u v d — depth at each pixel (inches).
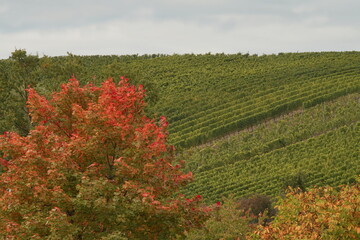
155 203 1405.0
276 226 1405.0
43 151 1536.7
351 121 6304.1
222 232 2091.5
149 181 1519.4
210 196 5132.9
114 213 1387.8
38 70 4343.0
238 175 5649.6
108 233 1430.9
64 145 1466.5
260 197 3543.3
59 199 1362.0
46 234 1371.8
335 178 4739.2
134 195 1418.6
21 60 4141.2
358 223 1257.4
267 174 5354.3
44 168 1469.0
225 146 6545.3
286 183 3981.3
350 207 1249.4
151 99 4982.8
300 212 1445.6
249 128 7052.2
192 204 1542.8
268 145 6205.7
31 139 1539.1
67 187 1450.5
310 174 5049.2
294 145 5920.3
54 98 1699.1
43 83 4104.3
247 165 5757.9
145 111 4318.4
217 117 7347.4
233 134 6958.7
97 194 1378.0
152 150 1497.3
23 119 3649.1
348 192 1380.4
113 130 1464.1
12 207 1389.0
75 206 1390.3
